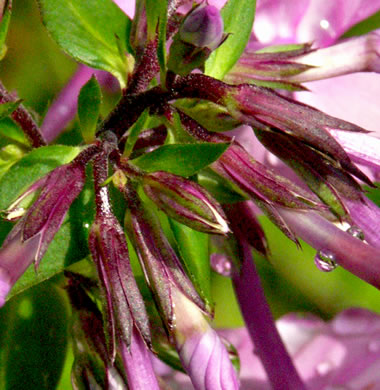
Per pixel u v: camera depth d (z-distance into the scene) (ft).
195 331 0.49
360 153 0.50
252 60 0.53
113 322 0.47
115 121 0.51
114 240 0.48
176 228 0.52
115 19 0.52
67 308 0.58
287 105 0.49
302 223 0.49
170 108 0.51
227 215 0.55
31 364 0.57
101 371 0.51
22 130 0.54
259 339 0.55
